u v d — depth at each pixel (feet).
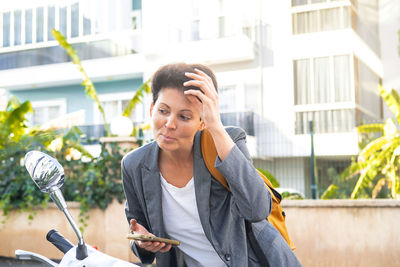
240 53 53.26
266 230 5.33
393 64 58.18
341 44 51.62
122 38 60.59
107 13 63.16
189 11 57.88
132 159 5.48
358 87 52.03
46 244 23.43
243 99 54.24
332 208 20.38
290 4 53.98
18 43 66.03
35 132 29.73
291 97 52.75
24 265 21.86
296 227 20.75
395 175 33.04
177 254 5.74
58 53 63.31
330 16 52.47
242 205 4.83
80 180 23.17
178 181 5.37
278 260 5.18
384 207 19.72
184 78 4.80
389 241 19.54
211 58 54.39
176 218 5.50
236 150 4.76
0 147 24.84
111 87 62.44
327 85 51.78
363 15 56.18
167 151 5.09
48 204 23.47
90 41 61.87
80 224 22.88
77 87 64.08
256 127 51.98
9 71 63.41
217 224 5.24
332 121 50.83
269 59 54.19
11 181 24.12
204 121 4.74
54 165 4.42
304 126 51.24
